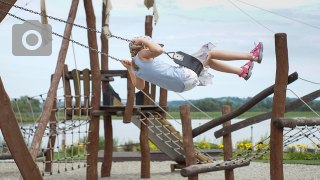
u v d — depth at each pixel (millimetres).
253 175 13141
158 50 6230
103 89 12992
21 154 7723
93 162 12258
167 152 13930
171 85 6395
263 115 9062
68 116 12711
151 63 6367
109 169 13219
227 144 9664
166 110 13266
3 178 12953
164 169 14805
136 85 7160
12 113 7602
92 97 12328
